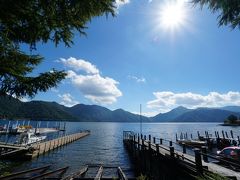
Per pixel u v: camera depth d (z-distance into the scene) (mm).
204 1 4605
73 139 58031
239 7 4398
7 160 26031
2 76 5082
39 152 30734
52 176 13648
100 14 4809
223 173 9289
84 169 16391
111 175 19703
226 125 145875
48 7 4402
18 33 4742
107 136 81000
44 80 5367
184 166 9930
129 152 37188
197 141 35844
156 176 15039
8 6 3922
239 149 15336
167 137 71125
